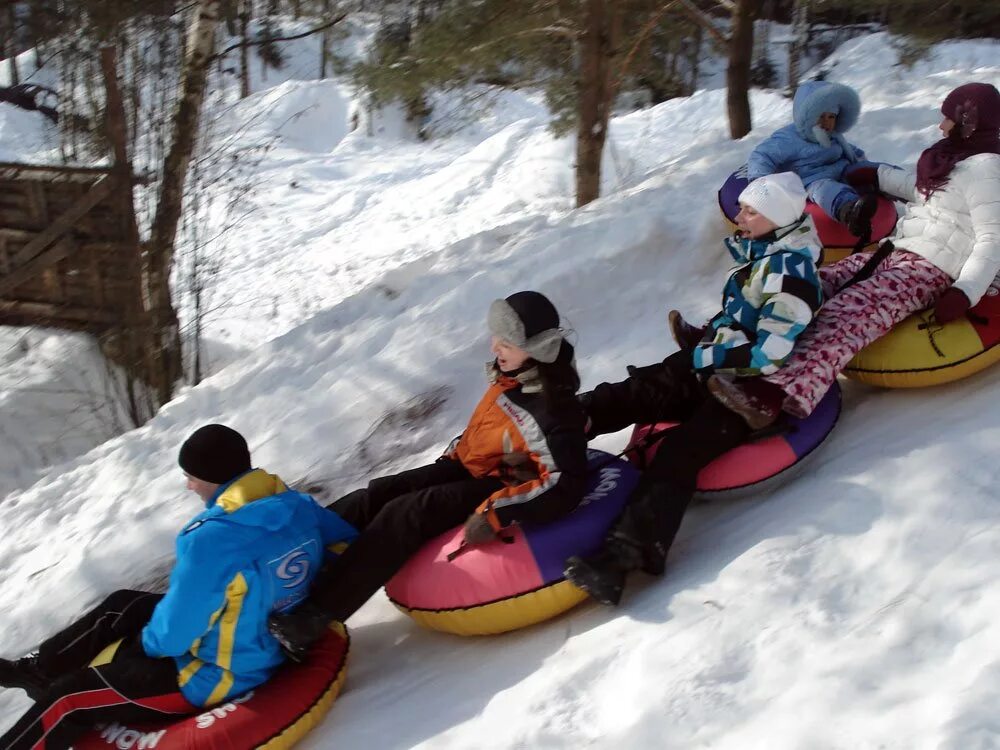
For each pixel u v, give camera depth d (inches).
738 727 106.3
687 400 154.5
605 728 111.6
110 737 126.5
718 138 366.3
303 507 133.8
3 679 134.2
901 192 203.2
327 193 598.5
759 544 133.0
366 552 134.0
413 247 464.8
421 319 232.5
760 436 144.3
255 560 124.6
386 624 153.0
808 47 772.6
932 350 153.9
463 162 549.0
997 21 434.9
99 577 190.1
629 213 252.7
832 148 217.2
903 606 116.5
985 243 148.2
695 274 230.7
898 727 99.6
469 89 376.8
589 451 151.3
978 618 111.5
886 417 155.6
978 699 99.5
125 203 308.5
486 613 132.2
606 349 214.7
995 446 138.2
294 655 130.1
